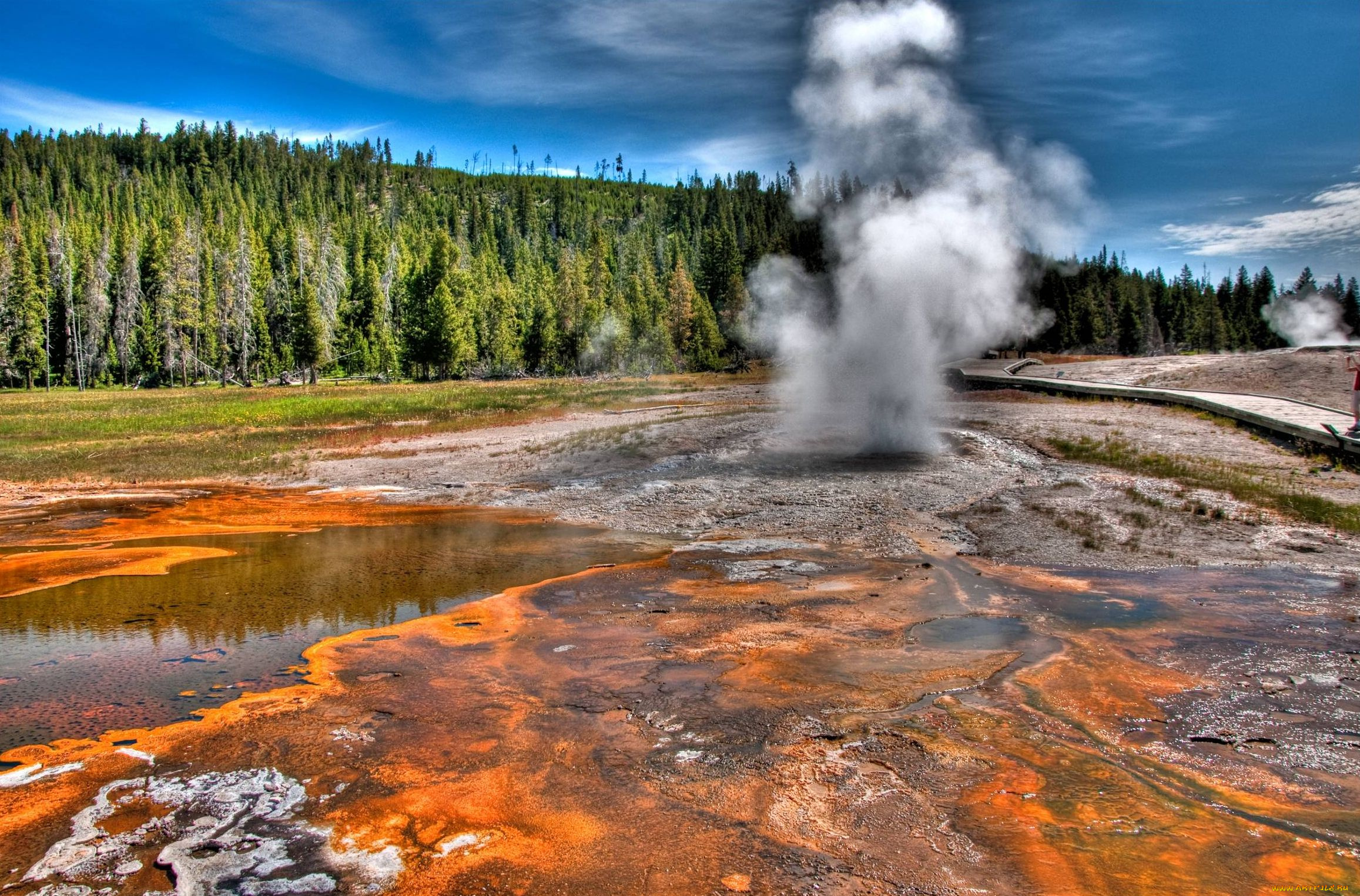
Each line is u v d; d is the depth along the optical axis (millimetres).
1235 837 4188
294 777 5070
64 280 69438
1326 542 10641
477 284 80250
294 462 21234
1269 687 6098
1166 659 6738
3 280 63844
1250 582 9070
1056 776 4859
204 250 76875
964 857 4090
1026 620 7844
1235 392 28953
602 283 84375
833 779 4895
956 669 6598
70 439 27469
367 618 8445
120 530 13430
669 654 7121
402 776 5070
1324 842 4121
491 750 5387
